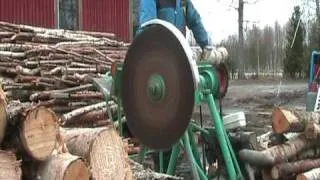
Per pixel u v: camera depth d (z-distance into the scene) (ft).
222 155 16.94
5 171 11.30
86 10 52.90
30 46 31.27
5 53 29.84
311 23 115.85
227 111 55.93
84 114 29.35
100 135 12.53
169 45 15.24
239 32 124.67
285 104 62.18
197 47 19.90
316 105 27.32
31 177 11.96
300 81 104.32
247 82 105.60
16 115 11.79
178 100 15.14
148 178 15.53
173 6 19.52
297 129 18.44
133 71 16.88
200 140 17.81
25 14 48.06
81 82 30.89
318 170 18.11
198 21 19.93
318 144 18.88
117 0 55.52
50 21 49.78
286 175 17.58
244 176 17.34
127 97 17.31
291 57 116.06
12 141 11.92
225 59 17.37
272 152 17.38
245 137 17.83
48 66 30.60
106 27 54.44
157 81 15.76
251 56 135.85
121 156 12.93
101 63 33.17
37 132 11.84
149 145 16.49
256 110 57.00
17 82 29.12
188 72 14.66
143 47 16.31
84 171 11.94
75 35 35.99
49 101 29.12
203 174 16.53
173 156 17.30
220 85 17.11
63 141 12.55
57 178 11.55
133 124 17.13
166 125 15.70
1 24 32.68
